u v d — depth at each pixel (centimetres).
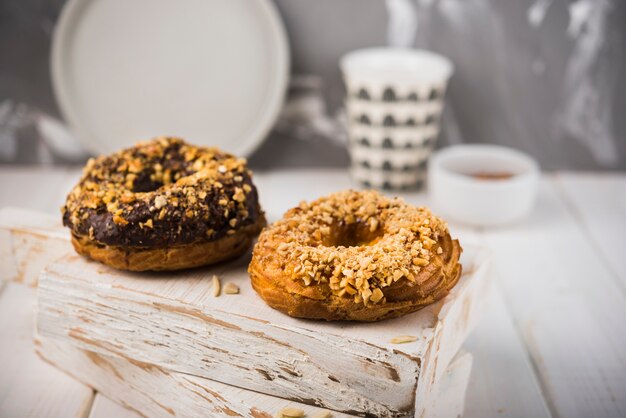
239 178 45
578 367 50
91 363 47
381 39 71
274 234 43
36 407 47
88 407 47
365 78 67
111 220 43
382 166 70
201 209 43
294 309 41
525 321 54
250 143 72
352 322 41
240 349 42
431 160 72
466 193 63
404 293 40
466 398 47
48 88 73
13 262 51
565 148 73
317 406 42
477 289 46
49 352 49
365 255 41
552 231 65
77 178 72
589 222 66
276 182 72
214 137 73
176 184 44
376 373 40
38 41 71
